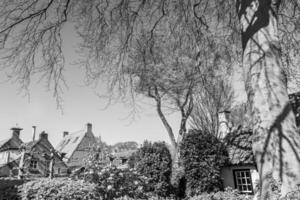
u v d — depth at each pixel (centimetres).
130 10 863
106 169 1049
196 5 901
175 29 938
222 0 897
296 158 394
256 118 448
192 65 1166
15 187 987
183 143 1385
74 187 948
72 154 3978
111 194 1024
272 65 462
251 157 1332
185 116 1872
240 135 1523
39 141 3144
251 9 509
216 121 2100
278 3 563
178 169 1434
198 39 955
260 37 484
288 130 414
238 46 973
